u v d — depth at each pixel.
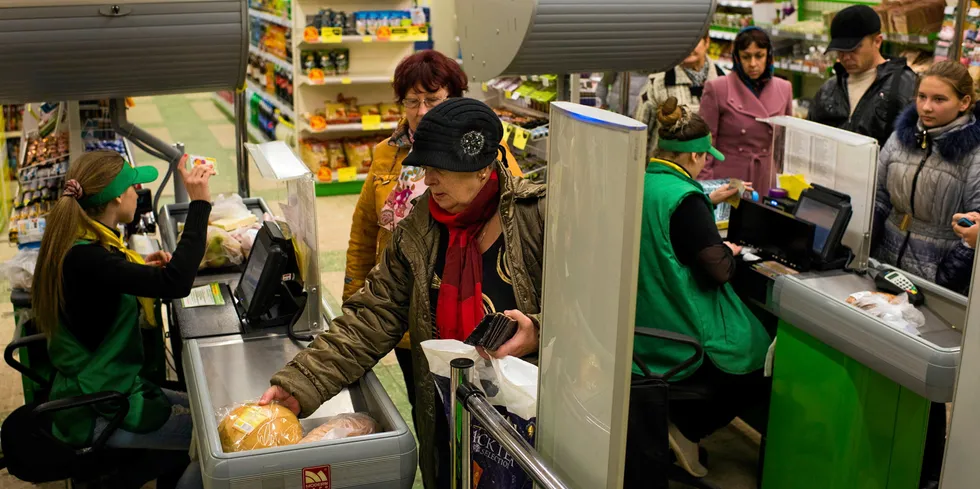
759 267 3.02
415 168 2.76
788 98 4.58
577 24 3.26
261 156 2.52
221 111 12.30
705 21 3.44
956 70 3.04
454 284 2.08
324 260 5.88
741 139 4.52
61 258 2.43
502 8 3.33
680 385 3.05
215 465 1.77
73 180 2.49
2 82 2.79
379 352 2.18
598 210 1.34
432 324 2.12
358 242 3.05
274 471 1.80
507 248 2.04
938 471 3.01
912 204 3.27
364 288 2.23
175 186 3.76
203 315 2.61
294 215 2.68
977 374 1.30
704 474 3.36
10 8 2.69
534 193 2.06
